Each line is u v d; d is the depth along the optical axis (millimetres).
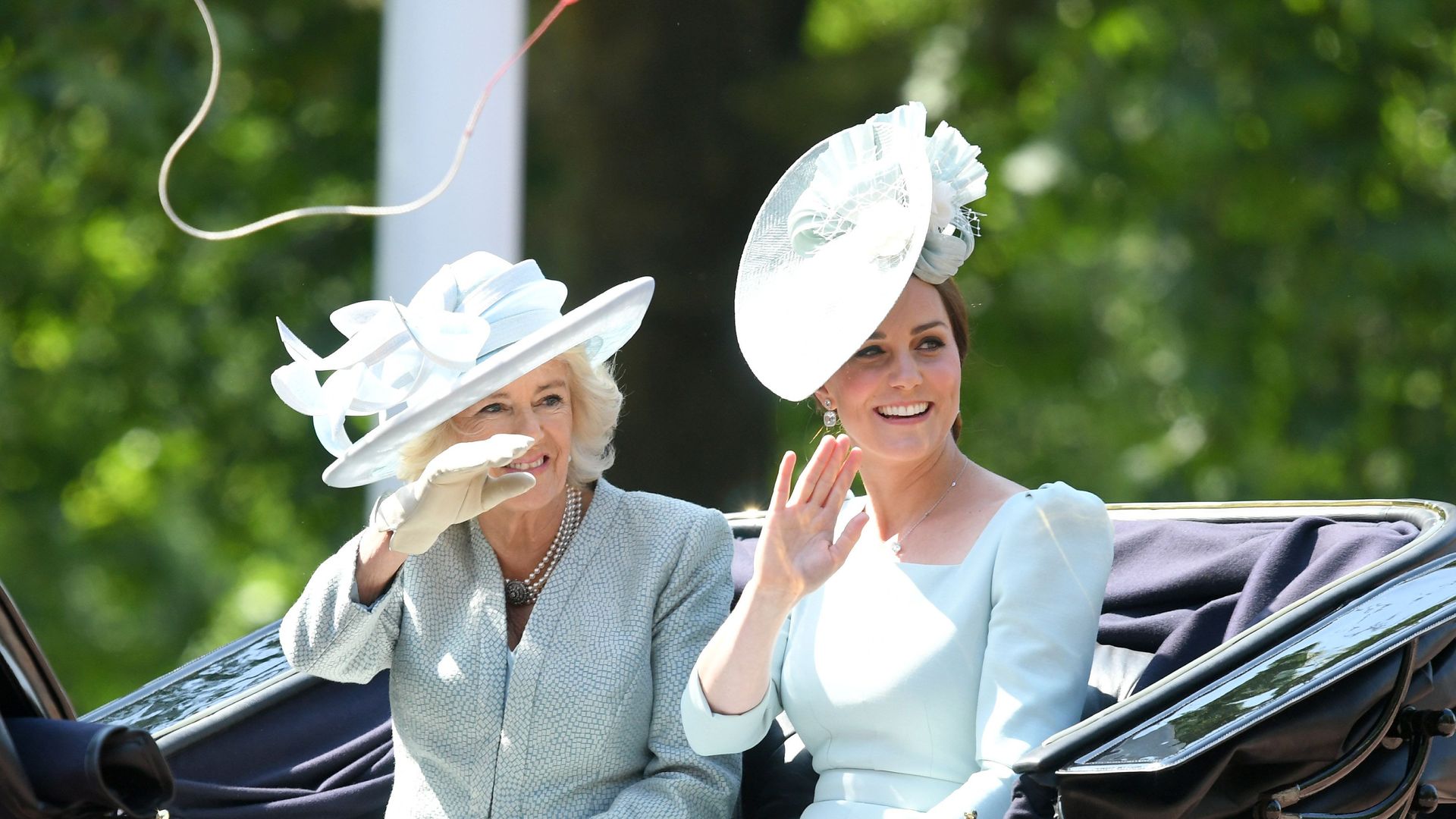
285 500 38375
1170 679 10219
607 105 26422
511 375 11172
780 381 12055
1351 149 34312
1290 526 12227
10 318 39125
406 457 11961
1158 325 36188
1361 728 10305
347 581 11688
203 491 40062
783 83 27422
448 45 20188
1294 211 34531
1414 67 34562
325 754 13305
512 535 12281
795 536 11195
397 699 12273
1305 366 35875
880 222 11703
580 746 11938
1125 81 33156
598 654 12039
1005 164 33562
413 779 12266
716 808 11938
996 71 33594
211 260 36250
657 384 26266
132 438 40938
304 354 11930
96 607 40656
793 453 11180
